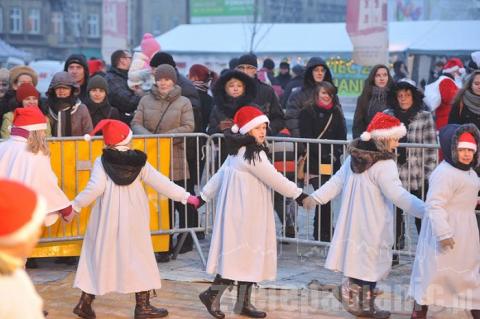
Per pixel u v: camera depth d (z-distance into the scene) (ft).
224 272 23.20
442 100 32.81
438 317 23.71
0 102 31.27
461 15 105.50
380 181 22.75
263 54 91.09
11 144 23.49
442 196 21.49
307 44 89.92
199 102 32.96
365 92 30.76
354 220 23.15
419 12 132.05
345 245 23.34
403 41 86.28
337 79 87.56
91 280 23.30
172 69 30.42
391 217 23.16
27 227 11.19
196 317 23.81
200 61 96.63
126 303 25.26
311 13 171.53
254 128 23.24
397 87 28.71
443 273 21.75
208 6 156.66
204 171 35.65
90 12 196.54
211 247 23.72
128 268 23.04
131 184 23.44
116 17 68.18
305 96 31.30
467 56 82.74
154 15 199.31
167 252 29.78
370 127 23.06
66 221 23.73
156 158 29.25
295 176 29.73
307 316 23.77
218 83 30.50
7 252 11.25
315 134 30.94
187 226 30.22
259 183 23.45
